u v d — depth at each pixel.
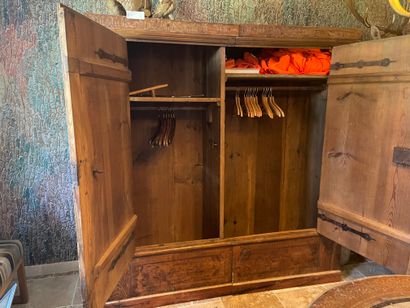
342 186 1.84
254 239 1.97
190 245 1.88
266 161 2.42
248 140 2.36
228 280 1.98
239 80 2.17
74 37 1.09
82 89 1.15
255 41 1.82
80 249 1.16
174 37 1.69
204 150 2.29
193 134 2.30
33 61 1.94
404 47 1.44
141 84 2.13
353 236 1.78
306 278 2.10
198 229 2.44
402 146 1.47
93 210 1.25
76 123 1.11
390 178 1.54
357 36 1.95
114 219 1.48
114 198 1.48
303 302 1.94
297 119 2.41
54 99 2.01
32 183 2.07
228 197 2.40
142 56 2.10
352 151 1.75
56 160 2.08
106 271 1.38
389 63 1.50
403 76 1.44
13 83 1.94
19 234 2.11
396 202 1.52
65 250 2.20
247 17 2.24
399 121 1.48
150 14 1.77
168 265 1.86
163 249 1.83
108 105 1.40
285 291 2.04
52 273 2.20
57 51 1.97
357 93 1.69
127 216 1.68
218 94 1.86
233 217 2.44
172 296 1.89
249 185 2.43
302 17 2.34
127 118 1.67
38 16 1.90
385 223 1.58
